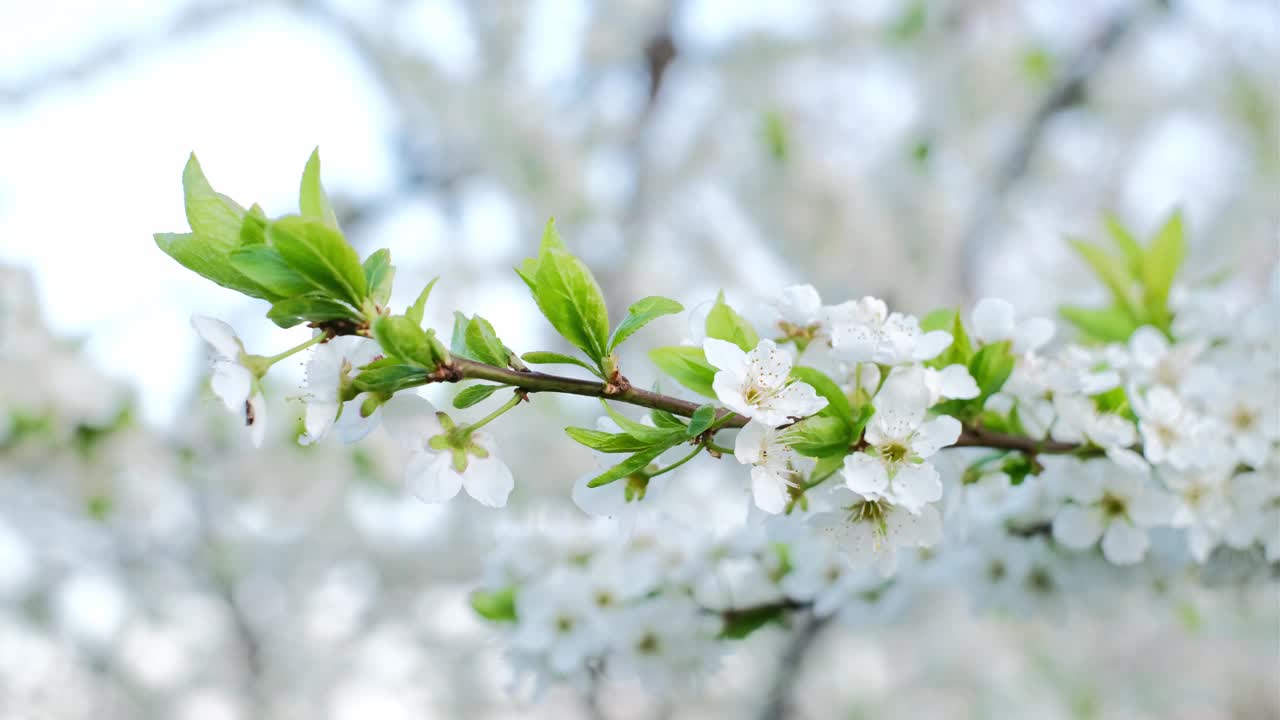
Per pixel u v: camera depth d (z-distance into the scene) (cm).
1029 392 180
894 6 788
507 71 845
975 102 768
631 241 838
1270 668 973
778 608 250
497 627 259
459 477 143
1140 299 257
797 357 168
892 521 158
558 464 720
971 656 912
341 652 906
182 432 495
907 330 159
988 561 242
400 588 802
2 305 411
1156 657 905
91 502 435
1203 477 191
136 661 912
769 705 563
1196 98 873
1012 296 839
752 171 773
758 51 845
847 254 749
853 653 946
